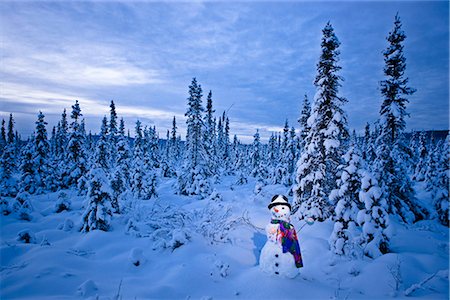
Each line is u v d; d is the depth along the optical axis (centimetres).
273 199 649
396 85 1593
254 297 504
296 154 3522
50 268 578
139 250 711
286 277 558
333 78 1361
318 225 1112
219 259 676
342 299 495
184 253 728
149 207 1434
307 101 2748
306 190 1352
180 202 2295
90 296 475
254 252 779
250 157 5891
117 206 1291
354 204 879
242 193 1877
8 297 466
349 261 714
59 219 1265
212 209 1138
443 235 1204
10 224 1189
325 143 1273
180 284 557
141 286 554
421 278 591
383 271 600
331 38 1340
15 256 669
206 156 2897
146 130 5550
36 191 2427
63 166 2906
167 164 4541
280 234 586
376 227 812
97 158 2614
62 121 4181
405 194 1596
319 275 664
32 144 2541
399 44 1594
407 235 1073
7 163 2431
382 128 1686
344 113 1327
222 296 516
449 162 1944
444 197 1653
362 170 868
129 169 2481
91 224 999
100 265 662
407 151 1669
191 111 2897
